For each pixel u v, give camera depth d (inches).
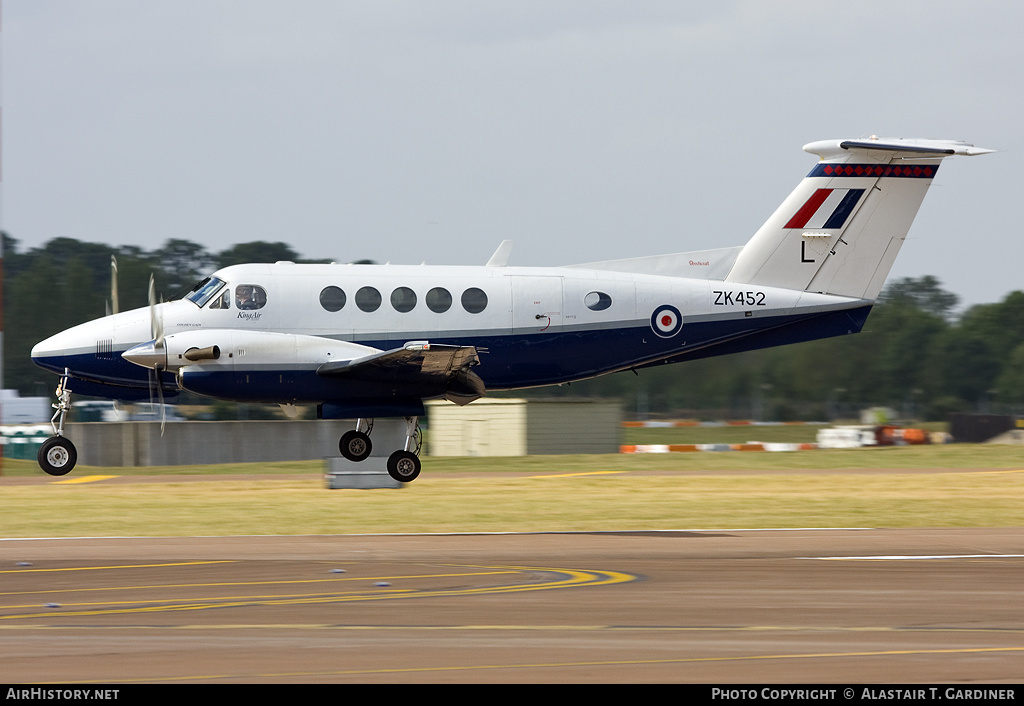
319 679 874.1
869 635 1039.0
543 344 2746.1
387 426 4030.5
